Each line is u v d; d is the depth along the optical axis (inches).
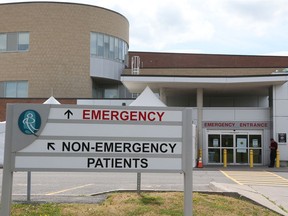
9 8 1567.4
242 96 1403.8
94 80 1631.4
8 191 273.4
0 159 974.4
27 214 318.7
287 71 1401.3
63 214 320.2
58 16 1549.0
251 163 1067.9
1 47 1571.1
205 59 1956.2
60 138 280.5
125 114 285.1
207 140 1157.1
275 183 687.1
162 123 285.4
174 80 1099.3
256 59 1956.2
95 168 281.0
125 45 1744.6
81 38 1562.5
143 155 283.3
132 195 400.2
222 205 370.0
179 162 283.9
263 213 363.3
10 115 278.2
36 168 277.3
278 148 1095.0
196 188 550.6
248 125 1147.9
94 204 357.1
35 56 1537.9
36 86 1529.3
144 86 1178.6
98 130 283.1
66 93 1531.7
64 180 670.5
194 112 1171.3
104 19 1615.4
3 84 1558.8
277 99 1109.1
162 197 386.0
